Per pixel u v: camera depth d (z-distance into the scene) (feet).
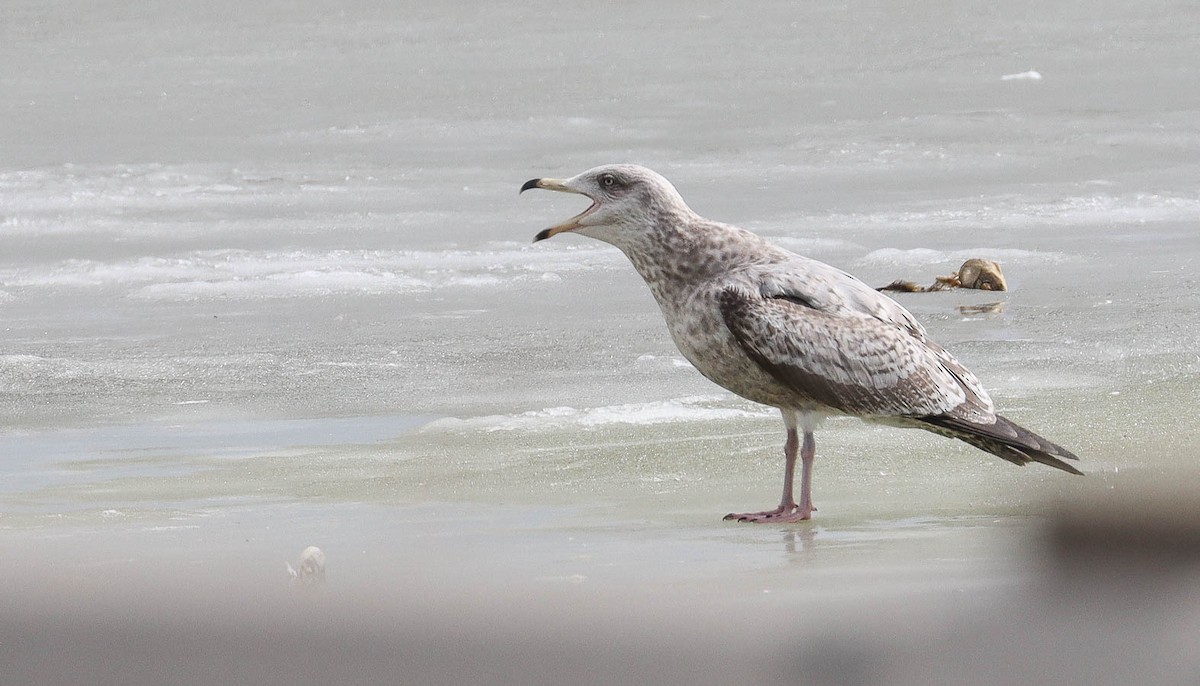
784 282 33.55
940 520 30.19
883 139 112.88
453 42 171.63
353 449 39.99
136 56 167.73
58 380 50.44
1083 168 99.71
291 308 64.49
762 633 12.82
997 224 81.97
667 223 34.45
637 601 16.16
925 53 157.48
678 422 42.01
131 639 10.96
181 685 10.41
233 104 140.05
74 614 11.34
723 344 33.76
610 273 71.26
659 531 29.68
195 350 55.47
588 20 182.70
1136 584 13.21
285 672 10.63
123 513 32.53
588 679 11.10
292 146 118.01
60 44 175.01
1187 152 104.32
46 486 35.94
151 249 80.74
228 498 34.14
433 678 10.63
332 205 93.56
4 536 29.53
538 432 41.19
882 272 69.46
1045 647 11.84
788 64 153.48
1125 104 126.00
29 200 96.48
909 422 33.78
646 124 123.75
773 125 120.98
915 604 15.47
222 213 91.56
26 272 74.69
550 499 33.50
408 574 22.82
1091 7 179.11
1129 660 11.72
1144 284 63.41
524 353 53.26
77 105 140.77
